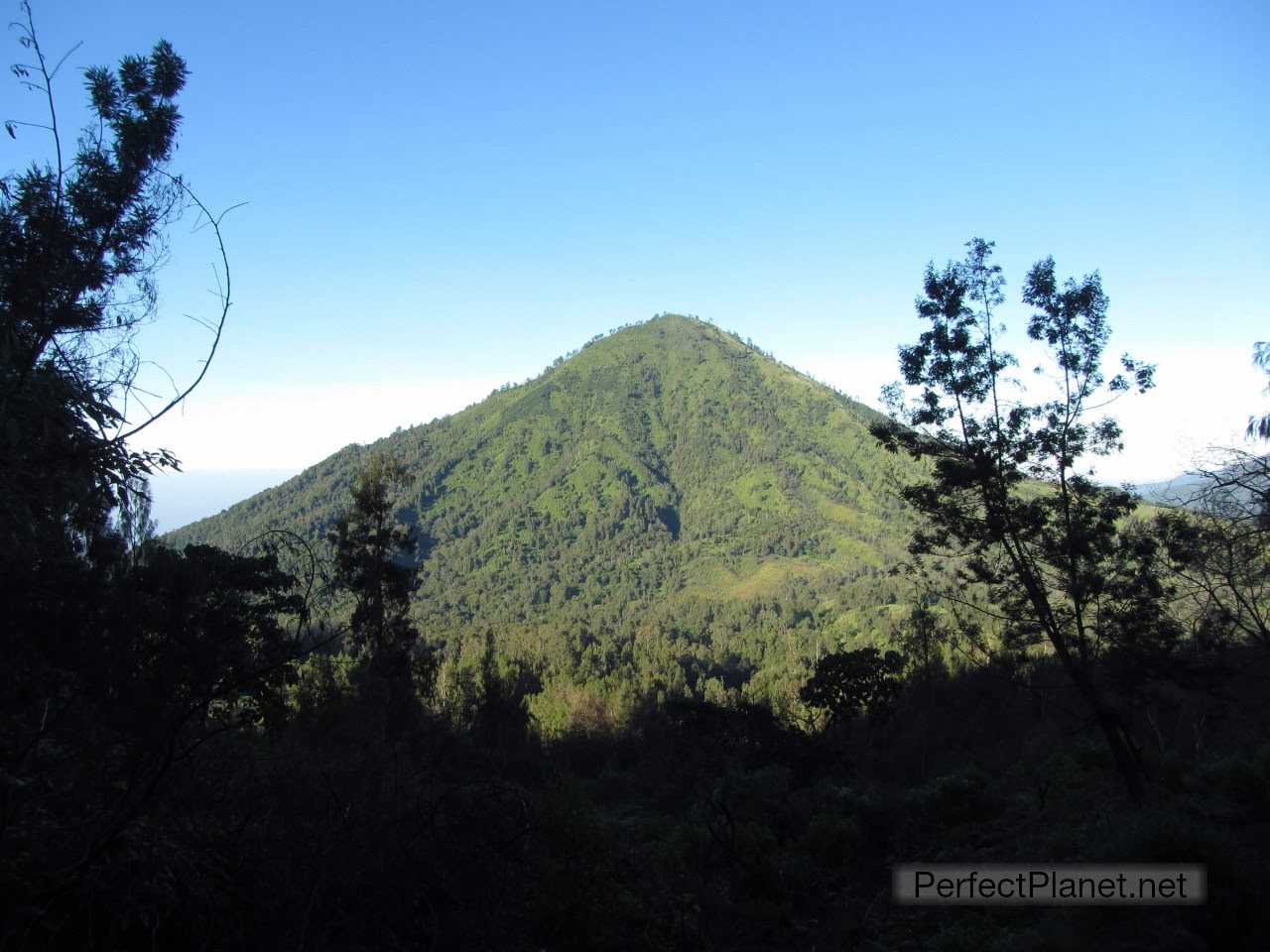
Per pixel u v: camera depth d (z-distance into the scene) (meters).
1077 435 11.71
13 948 3.57
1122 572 11.70
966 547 13.01
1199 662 11.34
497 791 6.62
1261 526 8.09
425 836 5.68
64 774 4.39
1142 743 13.94
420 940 5.04
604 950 5.84
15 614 3.77
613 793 20.72
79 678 3.93
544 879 6.05
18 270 4.30
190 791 4.94
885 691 23.34
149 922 4.12
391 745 7.04
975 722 22.91
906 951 6.90
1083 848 8.27
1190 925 5.36
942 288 12.29
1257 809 7.64
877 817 12.00
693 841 9.79
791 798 13.83
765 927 7.56
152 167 4.88
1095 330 11.80
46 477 3.91
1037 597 11.94
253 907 4.60
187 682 4.11
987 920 6.87
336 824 5.36
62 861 3.90
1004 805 12.59
